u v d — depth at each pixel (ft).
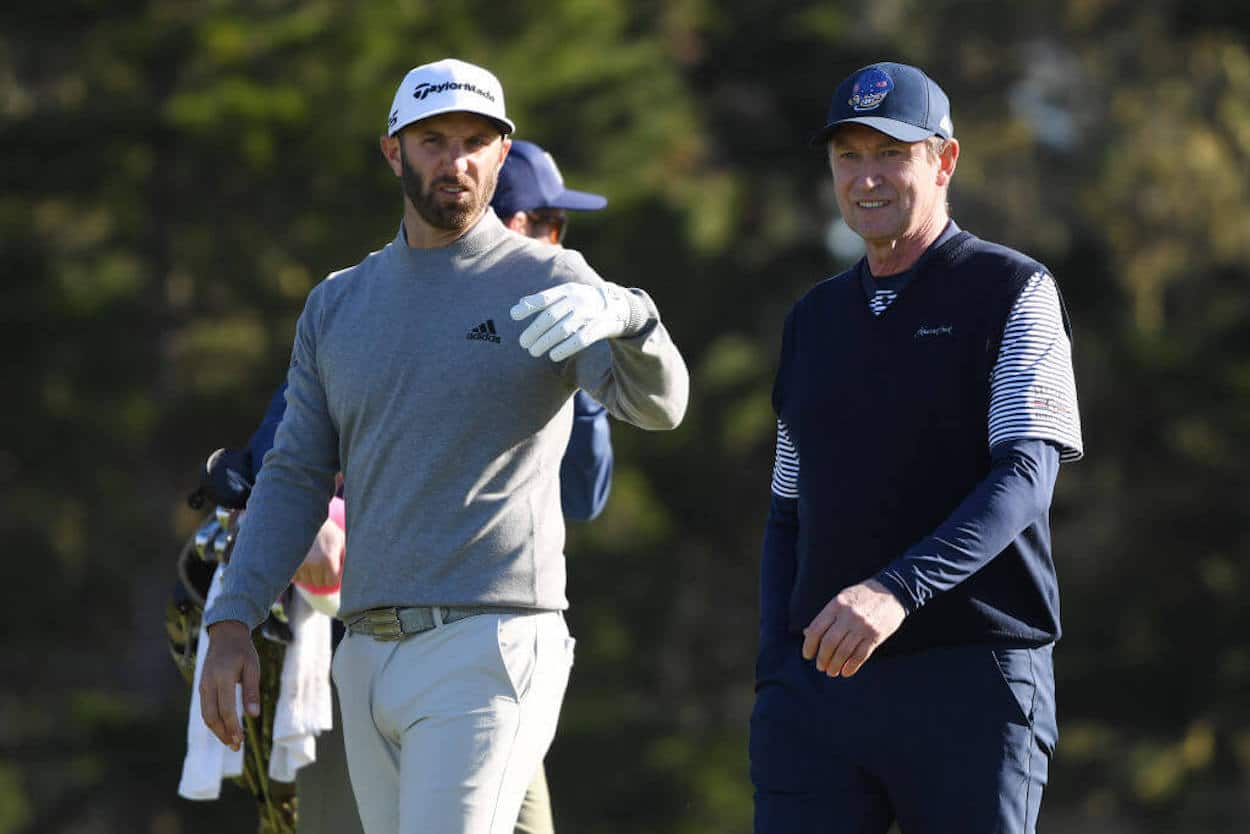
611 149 232.53
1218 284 271.90
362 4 218.59
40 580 232.12
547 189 65.26
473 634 48.96
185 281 217.97
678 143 242.17
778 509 52.31
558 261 50.47
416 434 49.49
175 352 219.00
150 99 216.74
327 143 210.18
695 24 272.51
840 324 50.06
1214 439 257.75
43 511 228.02
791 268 278.05
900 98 48.98
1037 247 274.77
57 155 217.97
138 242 220.43
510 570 49.26
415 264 50.72
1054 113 288.71
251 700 50.11
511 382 49.44
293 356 52.90
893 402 48.60
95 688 235.81
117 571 233.14
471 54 220.64
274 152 210.59
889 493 48.47
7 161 217.56
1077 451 47.39
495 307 49.93
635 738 225.56
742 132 281.54
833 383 49.60
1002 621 47.78
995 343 47.85
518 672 49.01
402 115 50.24
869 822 48.85
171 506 230.07
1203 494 256.52
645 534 233.96
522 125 222.28
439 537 49.24
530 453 49.85
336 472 52.95
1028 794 47.60
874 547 48.62
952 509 48.11
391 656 49.70
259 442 56.44
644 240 238.07
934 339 48.42
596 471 64.23
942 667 47.83
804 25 277.44
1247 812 247.50
